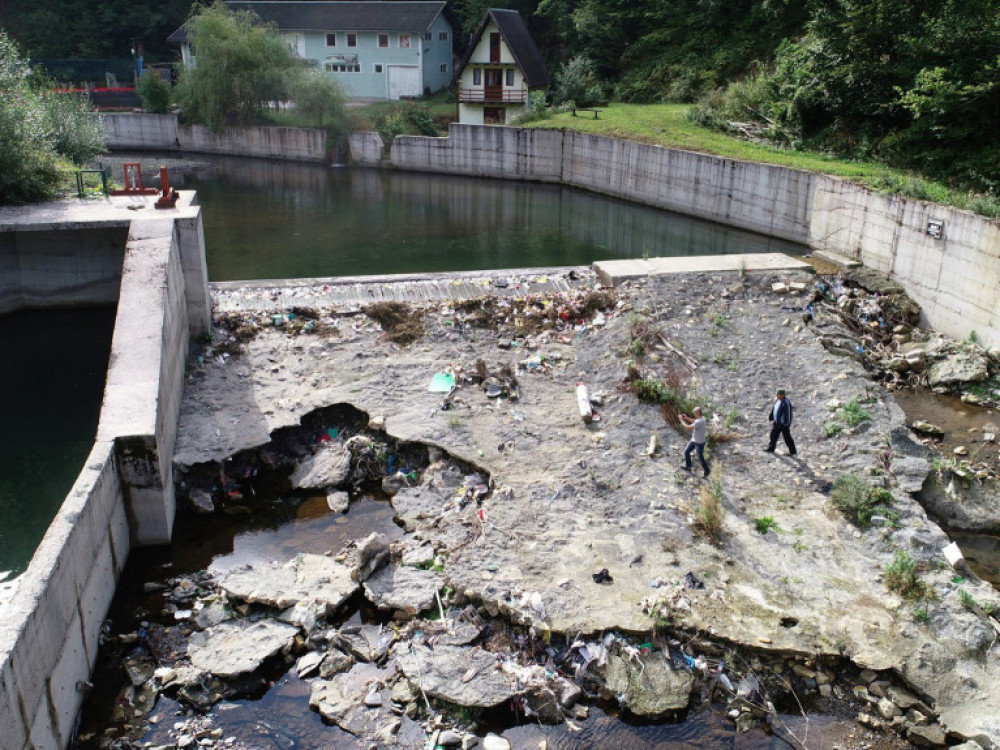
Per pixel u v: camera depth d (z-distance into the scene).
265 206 43.25
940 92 28.61
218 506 16.23
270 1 69.62
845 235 29.45
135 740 11.05
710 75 50.84
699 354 20.19
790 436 16.86
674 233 37.03
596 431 17.56
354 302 23.27
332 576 13.76
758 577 13.64
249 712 11.54
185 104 58.44
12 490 17.02
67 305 25.16
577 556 13.98
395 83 66.50
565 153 47.84
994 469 17.50
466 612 12.88
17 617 9.86
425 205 44.00
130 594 13.80
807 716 11.53
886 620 12.80
